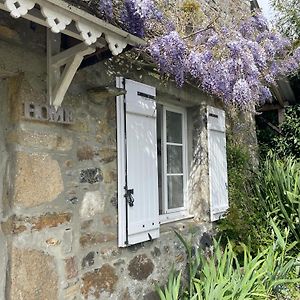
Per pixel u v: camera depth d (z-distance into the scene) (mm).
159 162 4293
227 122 5520
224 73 3486
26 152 2447
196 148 4703
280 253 4297
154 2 2977
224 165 4984
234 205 5055
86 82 2963
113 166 3186
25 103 2436
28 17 1859
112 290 3078
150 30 3045
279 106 7941
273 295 3795
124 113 3281
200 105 4707
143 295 3414
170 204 4434
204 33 3453
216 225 4730
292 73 5992
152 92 3672
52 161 2623
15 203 2381
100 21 2049
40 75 2551
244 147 5918
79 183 2840
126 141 3281
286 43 4703
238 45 3555
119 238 3168
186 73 3605
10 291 2336
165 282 3721
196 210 4633
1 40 2330
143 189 3459
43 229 2529
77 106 2857
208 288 3068
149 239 3492
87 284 2854
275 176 5316
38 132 2533
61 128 2709
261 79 4488
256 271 3545
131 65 3486
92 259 2914
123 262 3229
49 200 2584
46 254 2543
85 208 2879
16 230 2373
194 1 3463
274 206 5266
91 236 2918
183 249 4043
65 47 2609
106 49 2521
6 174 2445
